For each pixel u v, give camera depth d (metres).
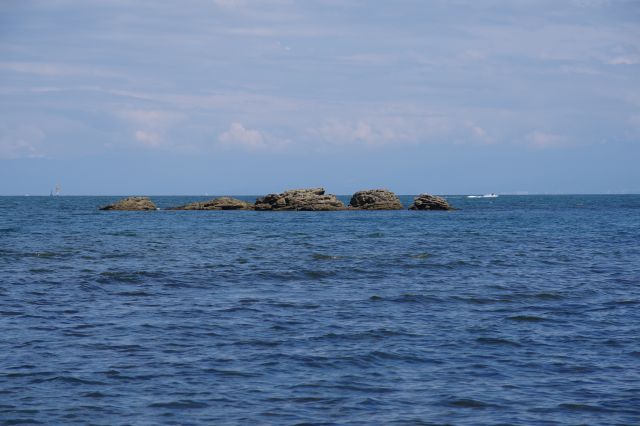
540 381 24.03
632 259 64.19
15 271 51.72
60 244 77.12
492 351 28.16
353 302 39.47
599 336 30.94
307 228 113.62
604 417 20.59
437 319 34.66
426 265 58.16
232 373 24.70
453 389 23.09
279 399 21.94
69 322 33.22
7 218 147.88
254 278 49.34
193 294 42.12
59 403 21.34
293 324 33.12
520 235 97.50
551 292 43.34
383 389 23.06
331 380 23.98
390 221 137.62
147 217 155.38
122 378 23.94
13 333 30.69
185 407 21.16
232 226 119.31
